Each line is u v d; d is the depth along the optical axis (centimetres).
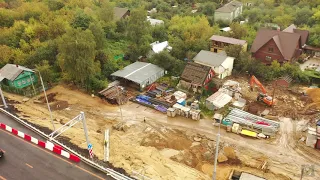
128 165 2683
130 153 2931
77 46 4169
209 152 3197
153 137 3475
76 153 2764
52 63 5100
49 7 7069
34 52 5041
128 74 4762
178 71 5103
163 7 9044
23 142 2889
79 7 7556
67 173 2480
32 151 2755
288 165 3003
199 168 2952
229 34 6388
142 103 4206
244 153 3194
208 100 4031
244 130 3534
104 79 4778
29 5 6906
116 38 6531
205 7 8669
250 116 3747
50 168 2534
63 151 2675
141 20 5872
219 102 3994
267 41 5300
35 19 6372
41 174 2458
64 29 5647
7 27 6053
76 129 3400
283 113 3938
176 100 4184
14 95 4325
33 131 3142
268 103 4075
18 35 5609
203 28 6419
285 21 7494
